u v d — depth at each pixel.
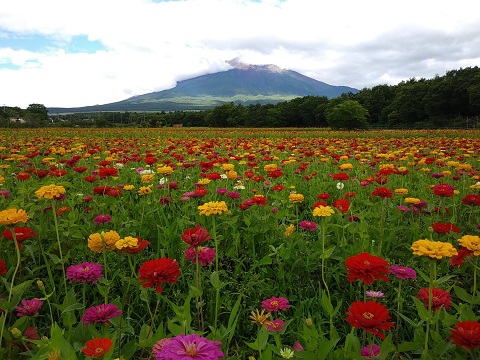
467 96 85.31
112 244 2.97
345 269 3.78
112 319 2.55
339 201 4.29
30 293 3.47
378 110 109.69
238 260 4.10
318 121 113.44
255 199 4.82
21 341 2.53
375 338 3.09
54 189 3.30
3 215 2.60
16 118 76.62
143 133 40.19
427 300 2.57
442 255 2.19
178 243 4.31
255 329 3.36
